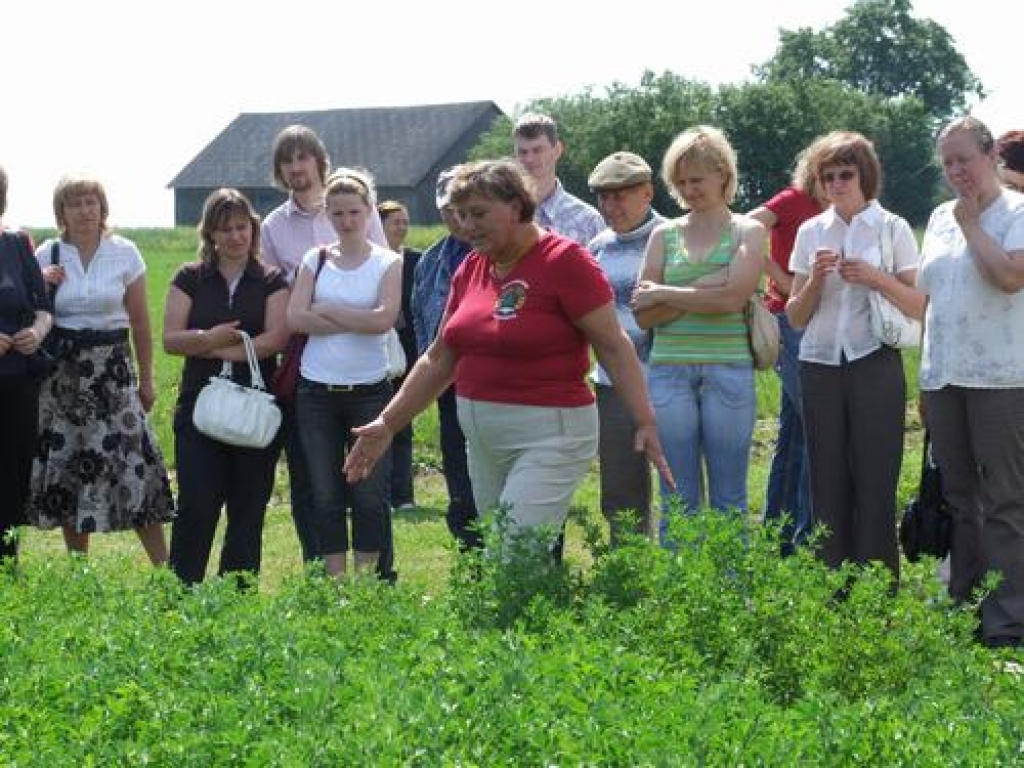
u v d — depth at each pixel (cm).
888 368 909
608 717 473
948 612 652
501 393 729
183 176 12194
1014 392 845
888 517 912
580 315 716
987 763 471
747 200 8912
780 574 643
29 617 644
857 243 913
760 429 1788
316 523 984
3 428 1009
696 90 8912
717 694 499
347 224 974
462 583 675
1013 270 828
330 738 464
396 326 1181
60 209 1026
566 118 8925
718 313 887
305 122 12056
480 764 455
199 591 638
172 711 509
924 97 11669
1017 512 848
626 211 948
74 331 1026
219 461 965
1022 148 906
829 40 11756
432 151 11412
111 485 1031
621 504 932
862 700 547
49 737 493
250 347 967
